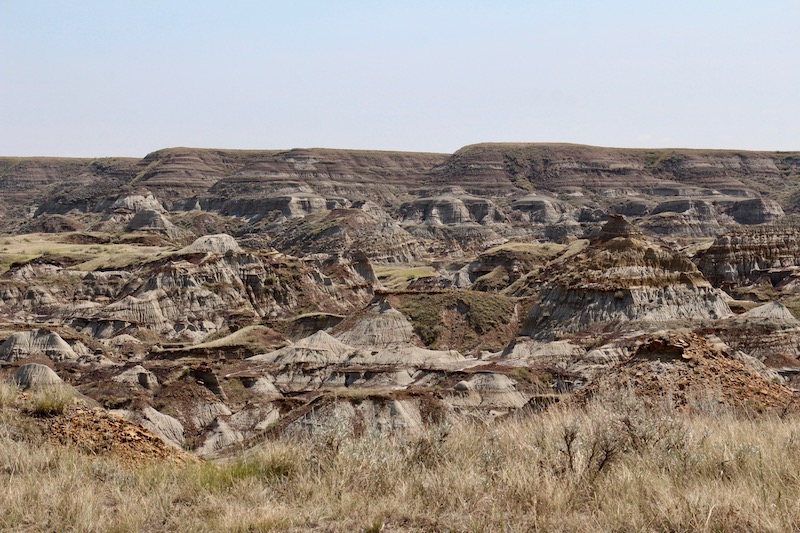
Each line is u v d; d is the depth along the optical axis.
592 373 86.12
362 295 181.25
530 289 150.50
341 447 14.73
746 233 174.25
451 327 126.00
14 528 12.30
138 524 12.57
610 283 116.12
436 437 15.10
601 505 12.09
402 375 94.44
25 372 47.72
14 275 164.38
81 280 165.00
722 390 23.22
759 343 89.06
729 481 12.98
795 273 155.50
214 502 13.29
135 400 74.81
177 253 166.50
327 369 99.50
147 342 130.12
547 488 12.45
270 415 71.06
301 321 134.25
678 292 115.56
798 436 15.27
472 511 12.27
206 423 74.69
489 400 75.75
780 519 10.98
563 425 15.23
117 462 17.11
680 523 11.20
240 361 105.00
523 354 103.56
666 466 13.54
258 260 170.12
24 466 15.12
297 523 12.23
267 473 14.67
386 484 13.45
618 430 14.74
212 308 150.88
